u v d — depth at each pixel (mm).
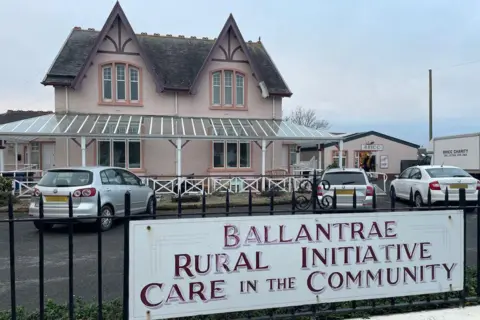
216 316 3891
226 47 22188
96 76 20391
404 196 16297
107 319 3943
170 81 21406
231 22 21875
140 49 20609
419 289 4211
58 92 20000
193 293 3590
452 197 13906
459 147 21812
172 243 3537
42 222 3471
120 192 11250
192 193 18656
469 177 14555
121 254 8141
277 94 22516
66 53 21047
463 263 4344
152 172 20859
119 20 20609
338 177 11664
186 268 3566
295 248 3855
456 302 4367
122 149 20469
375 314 4145
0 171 18000
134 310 3457
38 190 10203
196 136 18531
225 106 22078
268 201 16344
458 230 4328
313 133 21016
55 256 7984
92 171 10609
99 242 3592
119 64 20781
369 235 4062
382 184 28109
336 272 3969
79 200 10062
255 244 3746
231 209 15125
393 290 4133
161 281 3512
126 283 3488
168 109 21297
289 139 19906
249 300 3734
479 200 4473
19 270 7012
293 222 3848
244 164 22188
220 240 3654
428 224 4230
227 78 22297
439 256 4270
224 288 3670
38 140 21203
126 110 20781
